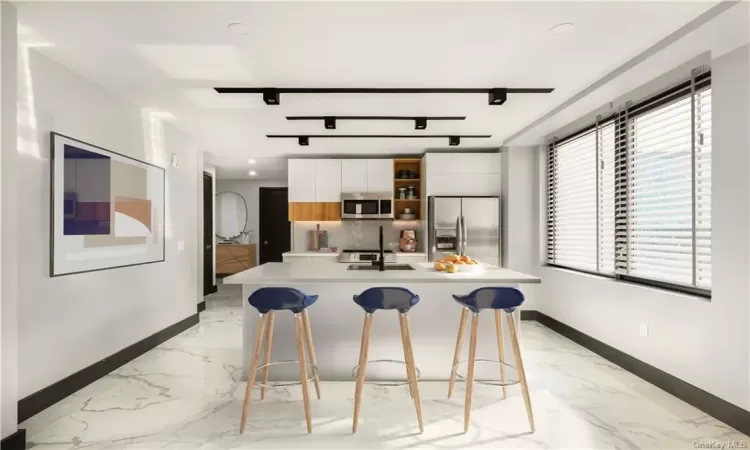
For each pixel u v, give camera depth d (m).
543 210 5.62
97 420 2.68
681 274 3.13
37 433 2.50
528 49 2.78
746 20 2.21
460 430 2.55
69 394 3.08
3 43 2.16
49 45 2.67
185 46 2.70
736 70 2.54
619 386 3.25
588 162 4.57
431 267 3.86
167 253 4.62
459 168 6.06
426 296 3.37
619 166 3.88
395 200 6.68
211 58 2.89
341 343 3.37
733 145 2.56
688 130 3.16
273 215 9.31
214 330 5.10
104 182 3.45
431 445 2.37
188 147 5.18
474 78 3.31
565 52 2.82
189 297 5.21
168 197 4.63
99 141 3.43
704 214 2.92
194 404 2.94
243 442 2.41
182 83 3.38
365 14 2.30
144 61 2.94
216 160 7.00
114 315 3.64
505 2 2.19
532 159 5.76
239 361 3.90
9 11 2.19
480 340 3.37
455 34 2.55
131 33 2.52
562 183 5.22
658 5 2.21
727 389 2.60
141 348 4.09
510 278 3.01
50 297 2.91
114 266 3.60
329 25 2.43
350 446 2.36
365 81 3.37
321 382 3.35
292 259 6.27
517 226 5.75
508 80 3.37
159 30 2.48
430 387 3.24
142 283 4.11
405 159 6.47
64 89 3.03
